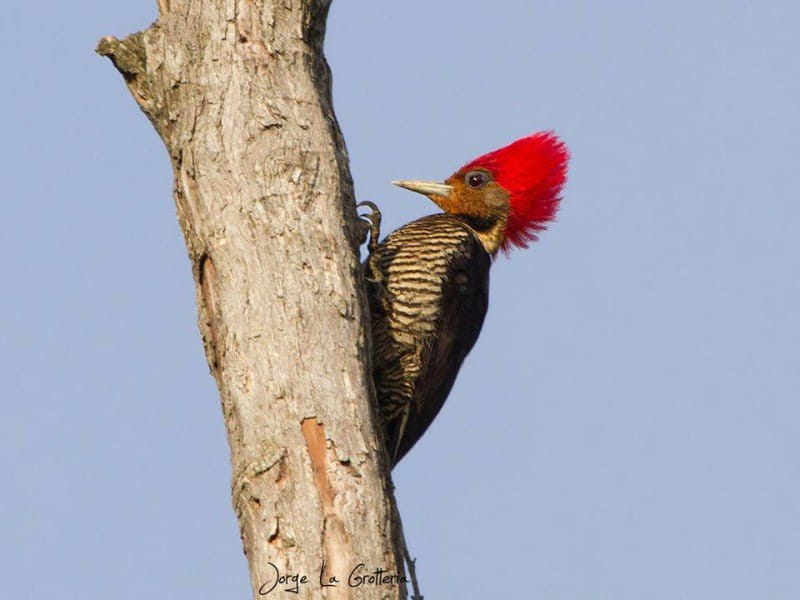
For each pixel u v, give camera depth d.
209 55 11.46
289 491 9.91
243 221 10.96
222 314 10.77
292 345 10.47
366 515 9.88
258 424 10.21
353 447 10.12
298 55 11.68
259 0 11.66
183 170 11.34
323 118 11.55
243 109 11.30
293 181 11.12
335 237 11.06
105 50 12.00
